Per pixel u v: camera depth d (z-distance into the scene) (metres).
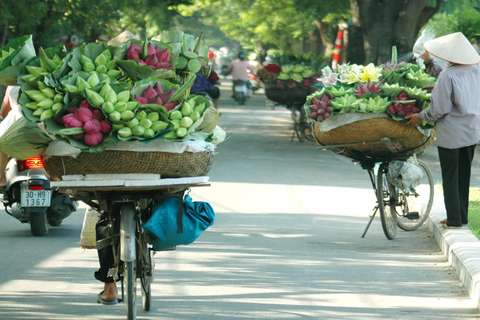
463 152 12.62
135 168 7.24
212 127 7.59
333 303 9.20
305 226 14.45
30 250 12.41
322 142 13.09
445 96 12.11
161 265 11.26
